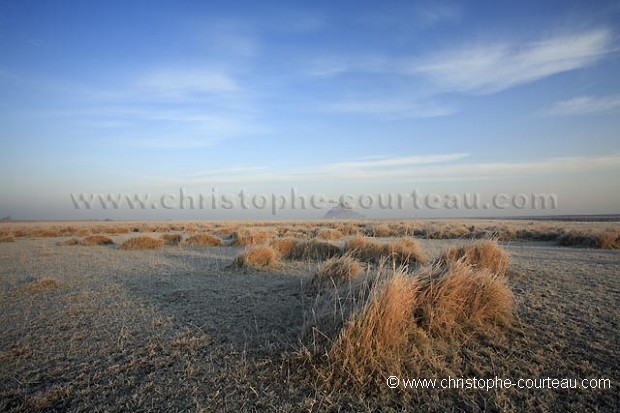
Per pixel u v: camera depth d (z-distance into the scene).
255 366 4.25
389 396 3.70
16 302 7.31
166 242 20.36
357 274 7.98
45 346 5.06
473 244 10.39
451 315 5.29
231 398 3.66
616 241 16.75
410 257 11.53
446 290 5.52
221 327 5.59
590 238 17.25
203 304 6.90
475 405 3.54
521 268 10.11
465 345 4.86
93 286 8.66
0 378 4.20
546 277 8.90
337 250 13.06
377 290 4.94
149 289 8.25
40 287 8.46
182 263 12.21
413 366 4.19
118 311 6.59
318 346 4.34
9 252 15.98
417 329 4.92
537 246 17.83
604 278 8.77
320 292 7.35
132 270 10.84
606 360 4.37
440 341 4.83
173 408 3.53
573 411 3.44
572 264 10.91
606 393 3.72
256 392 3.72
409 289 5.29
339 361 4.04
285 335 5.11
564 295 7.15
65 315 6.41
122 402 3.65
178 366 4.37
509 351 4.66
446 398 3.68
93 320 6.12
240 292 7.82
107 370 4.32
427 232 24.44
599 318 5.75
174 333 5.41
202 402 3.61
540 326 5.43
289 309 6.38
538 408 3.50
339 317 4.77
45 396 3.77
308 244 13.17
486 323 5.44
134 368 4.36
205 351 4.75
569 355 4.52
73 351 4.88
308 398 3.61
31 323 6.02
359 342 4.20
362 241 13.14
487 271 6.38
